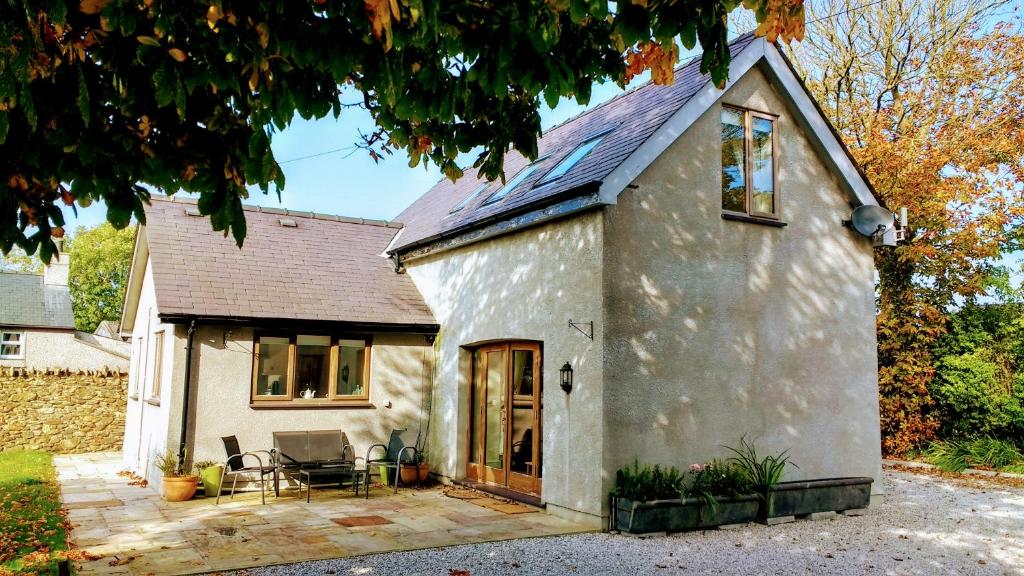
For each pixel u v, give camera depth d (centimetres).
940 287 1728
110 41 344
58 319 2964
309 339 1224
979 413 1547
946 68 1875
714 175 993
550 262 988
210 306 1115
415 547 752
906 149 1791
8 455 1598
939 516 973
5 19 270
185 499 1027
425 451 1297
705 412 941
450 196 1645
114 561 680
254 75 337
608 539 803
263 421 1158
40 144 347
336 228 1576
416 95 413
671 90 1093
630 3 359
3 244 369
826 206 1095
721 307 972
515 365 1095
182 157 371
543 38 366
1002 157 1753
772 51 1036
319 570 662
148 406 1291
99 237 3919
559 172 1079
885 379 1667
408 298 1362
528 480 1028
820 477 1030
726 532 855
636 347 895
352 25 352
